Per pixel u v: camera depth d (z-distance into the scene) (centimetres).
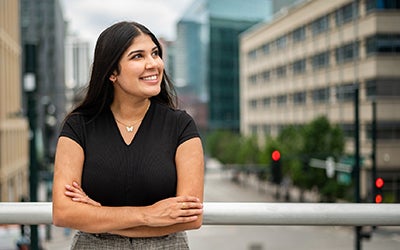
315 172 3175
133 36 152
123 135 156
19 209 177
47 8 5166
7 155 3072
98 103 159
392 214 175
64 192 149
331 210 176
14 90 3531
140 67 151
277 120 5375
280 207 177
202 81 8812
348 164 2984
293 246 2191
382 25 3103
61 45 5416
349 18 3522
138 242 152
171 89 175
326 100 4016
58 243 873
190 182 152
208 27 8562
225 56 8675
